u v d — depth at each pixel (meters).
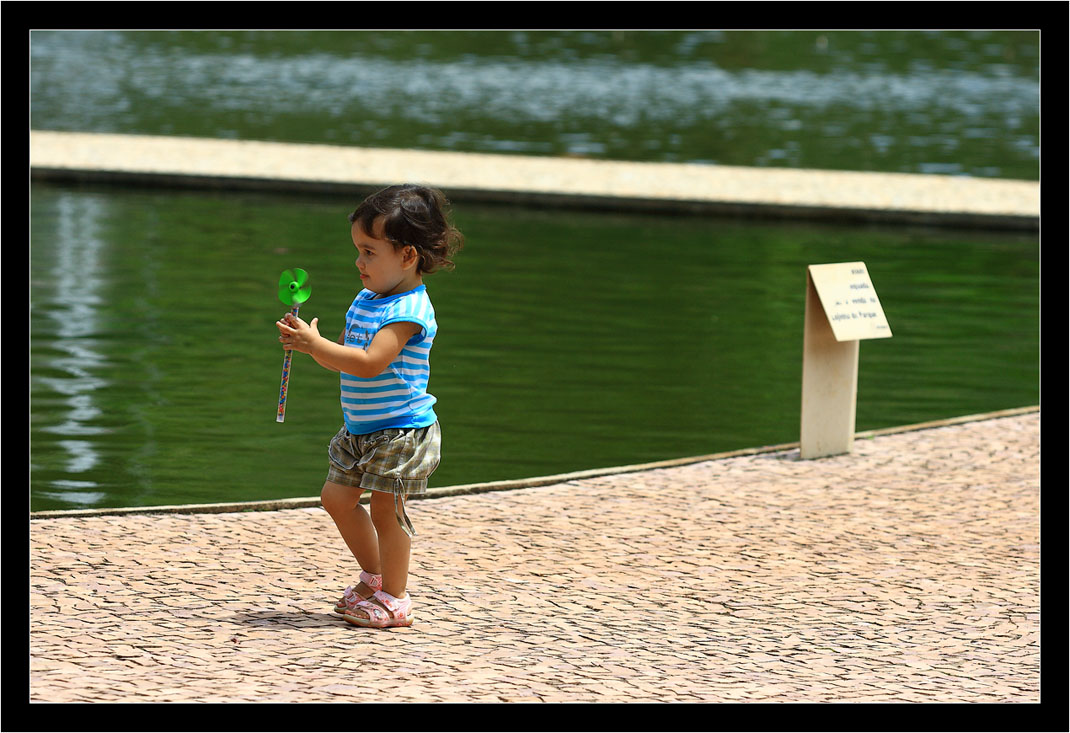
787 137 49.84
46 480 14.86
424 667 9.15
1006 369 21.16
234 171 36.34
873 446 16.45
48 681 8.69
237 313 22.91
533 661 9.37
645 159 43.38
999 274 28.42
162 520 12.60
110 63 67.38
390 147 44.25
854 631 10.30
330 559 11.70
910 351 22.16
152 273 25.70
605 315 23.70
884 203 34.84
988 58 81.56
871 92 64.81
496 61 73.38
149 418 17.30
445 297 24.56
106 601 10.34
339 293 24.39
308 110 53.38
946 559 12.20
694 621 10.42
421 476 9.88
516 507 13.52
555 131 49.62
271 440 16.62
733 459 15.74
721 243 31.08
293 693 8.61
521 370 20.14
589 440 17.00
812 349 15.73
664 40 84.94
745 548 12.43
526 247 29.67
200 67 67.06
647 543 12.50
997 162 44.97
